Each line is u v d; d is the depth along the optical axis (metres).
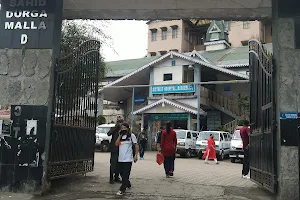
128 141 7.59
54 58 7.39
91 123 9.62
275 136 6.82
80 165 8.85
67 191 7.48
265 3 8.29
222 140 22.02
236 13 8.98
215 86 30.53
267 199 7.18
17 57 7.41
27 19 7.54
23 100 7.24
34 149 7.07
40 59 7.38
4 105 7.25
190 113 27.45
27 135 7.11
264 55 7.70
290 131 6.66
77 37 12.65
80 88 8.76
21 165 7.05
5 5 7.61
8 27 7.53
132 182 8.94
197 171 12.70
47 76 7.30
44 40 7.43
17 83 7.31
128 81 31.33
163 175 10.79
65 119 7.91
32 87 7.28
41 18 7.52
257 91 8.39
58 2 7.59
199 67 28.33
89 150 9.53
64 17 9.46
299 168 6.54
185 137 22.66
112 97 34.34
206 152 18.31
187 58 28.28
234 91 29.62
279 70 6.86
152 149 28.72
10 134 7.14
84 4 8.68
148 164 15.10
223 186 8.75
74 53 8.30
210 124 30.19
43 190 7.01
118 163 8.60
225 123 29.78
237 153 19.45
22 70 7.36
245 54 32.16
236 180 10.14
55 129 7.37
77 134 8.62
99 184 8.45
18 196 6.79
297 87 6.79
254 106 8.73
